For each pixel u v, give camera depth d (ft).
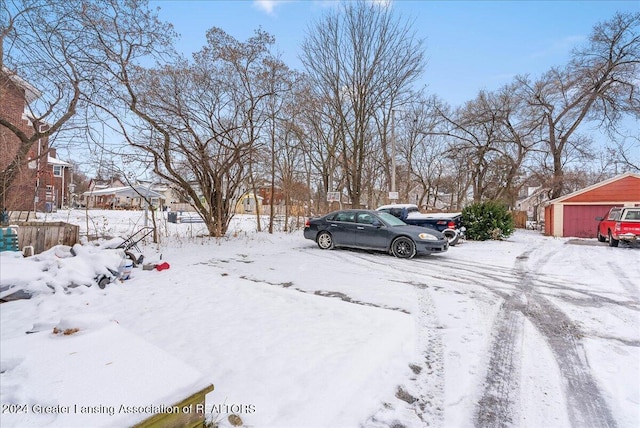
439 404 8.26
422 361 10.44
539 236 58.80
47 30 24.27
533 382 9.30
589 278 22.03
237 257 29.71
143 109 34.19
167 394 5.75
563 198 58.95
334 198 54.03
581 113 73.20
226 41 36.88
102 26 26.94
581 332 12.85
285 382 8.74
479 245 40.16
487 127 78.28
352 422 7.42
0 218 28.86
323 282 20.43
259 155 41.68
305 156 74.59
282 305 15.70
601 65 69.05
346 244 32.89
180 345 11.20
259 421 7.22
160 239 38.47
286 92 42.70
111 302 16.55
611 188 55.93
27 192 40.78
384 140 73.51
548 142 79.41
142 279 21.20
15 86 25.70
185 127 36.78
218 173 41.27
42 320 14.12
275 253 31.96
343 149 61.05
